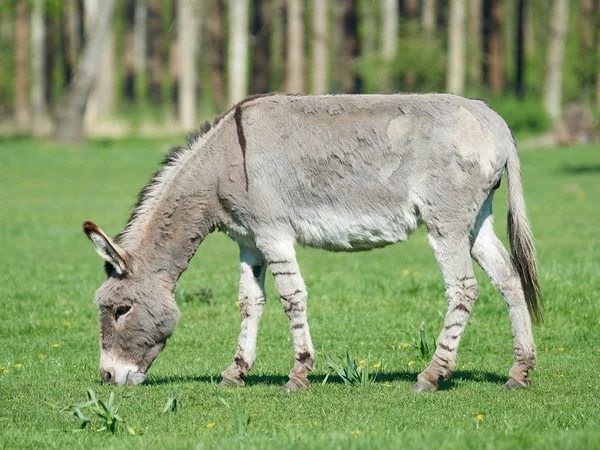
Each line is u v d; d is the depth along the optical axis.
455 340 27.44
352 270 50.56
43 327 39.00
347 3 172.38
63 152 126.88
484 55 183.00
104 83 177.75
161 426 24.66
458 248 27.30
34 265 53.50
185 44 164.25
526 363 28.08
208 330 38.28
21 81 176.00
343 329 37.91
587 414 24.95
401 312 40.59
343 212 27.77
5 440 23.59
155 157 122.88
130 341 28.03
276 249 27.86
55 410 26.39
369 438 21.38
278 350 35.03
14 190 93.12
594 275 44.09
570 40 192.25
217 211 28.53
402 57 159.75
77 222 72.06
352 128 27.62
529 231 28.09
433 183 27.19
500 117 28.19
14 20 185.75
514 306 28.05
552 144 132.50
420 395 27.20
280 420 25.05
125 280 27.86
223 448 21.28
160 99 198.62
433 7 177.88
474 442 20.62
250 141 27.94
